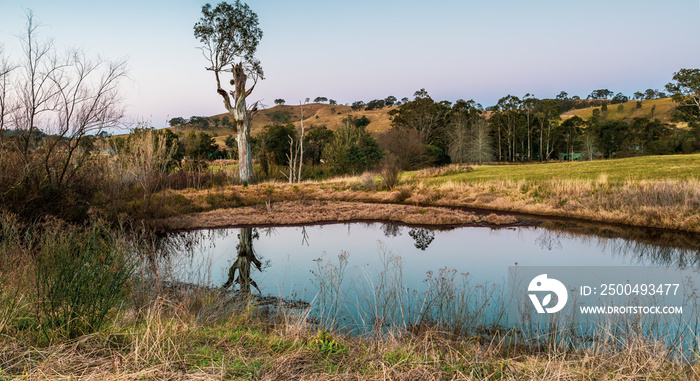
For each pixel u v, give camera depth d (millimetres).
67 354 3391
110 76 9961
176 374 3080
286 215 16609
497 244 11508
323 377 3168
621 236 11805
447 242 11898
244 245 11938
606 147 67688
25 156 9125
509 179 24047
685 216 12562
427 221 15047
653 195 14508
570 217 15141
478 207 17969
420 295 6762
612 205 15086
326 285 7516
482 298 6512
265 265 9500
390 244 11750
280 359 3457
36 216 8836
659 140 59344
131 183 18453
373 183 24562
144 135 19859
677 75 60781
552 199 16969
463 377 3203
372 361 3592
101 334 3889
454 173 32281
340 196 22359
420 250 10844
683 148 56656
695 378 3293
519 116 73062
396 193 21047
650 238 11375
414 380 3180
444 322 5430
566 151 75375
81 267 4270
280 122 142125
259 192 21984
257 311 6160
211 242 12406
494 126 71750
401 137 46281
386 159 35562
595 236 12031
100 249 4938
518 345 4703
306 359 3566
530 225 14172
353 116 136125
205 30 28422
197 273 8250
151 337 3723
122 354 3490
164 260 8734
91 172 11992
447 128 65000
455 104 71125
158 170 20156
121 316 4594
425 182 25297
